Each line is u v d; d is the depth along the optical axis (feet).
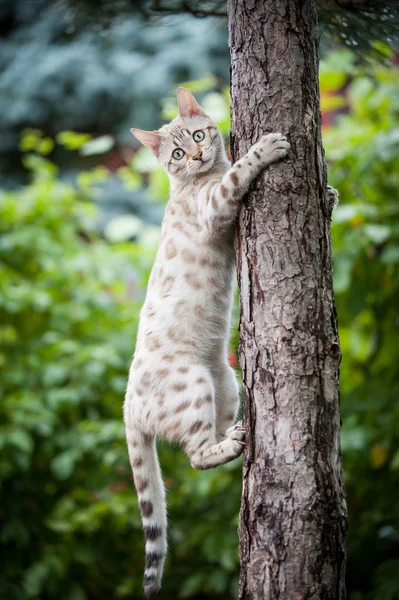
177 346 14.10
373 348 22.06
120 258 24.27
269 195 11.16
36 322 24.54
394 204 20.35
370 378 20.89
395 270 20.52
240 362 11.35
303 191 11.10
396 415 19.56
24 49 42.98
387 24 13.84
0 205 25.11
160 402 13.74
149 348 14.12
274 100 11.22
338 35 14.79
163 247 14.84
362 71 19.17
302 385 10.72
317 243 11.07
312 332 10.84
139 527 22.61
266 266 11.07
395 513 20.52
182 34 41.39
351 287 20.47
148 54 42.11
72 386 22.76
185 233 14.53
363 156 19.56
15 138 42.86
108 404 23.85
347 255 19.16
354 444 18.79
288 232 11.02
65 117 42.80
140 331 14.57
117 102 41.93
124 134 40.96
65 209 26.00
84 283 24.76
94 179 26.68
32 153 43.47
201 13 15.14
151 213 39.99
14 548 23.15
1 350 23.89
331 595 10.44
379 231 18.89
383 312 21.29
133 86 40.73
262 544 10.64
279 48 11.22
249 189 11.46
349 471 20.95
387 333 21.72
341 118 23.47
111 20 16.39
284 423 10.69
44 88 41.78
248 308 11.25
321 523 10.49
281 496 10.57
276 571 10.50
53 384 22.93
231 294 14.74
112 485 23.36
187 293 14.25
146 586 13.83
